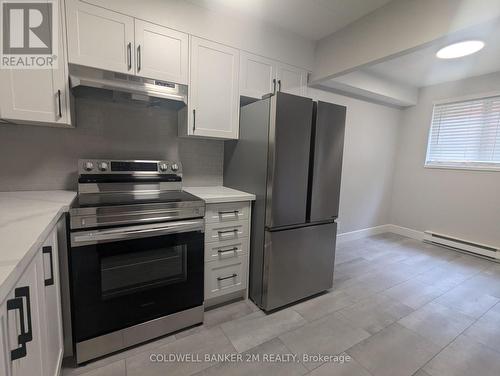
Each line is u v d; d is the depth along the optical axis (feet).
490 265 9.87
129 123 6.80
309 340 5.56
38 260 3.17
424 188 12.72
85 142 6.32
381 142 13.00
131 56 5.57
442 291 7.86
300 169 6.45
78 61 5.11
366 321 6.31
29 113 4.83
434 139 12.41
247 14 6.88
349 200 12.33
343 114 6.99
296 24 7.47
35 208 4.17
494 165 10.55
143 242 4.97
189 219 5.51
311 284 7.14
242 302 6.94
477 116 10.96
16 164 5.72
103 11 5.24
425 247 11.77
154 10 5.75
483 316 6.63
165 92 5.98
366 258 10.38
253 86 7.44
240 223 6.59
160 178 6.48
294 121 6.18
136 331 5.13
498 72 10.19
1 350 2.12
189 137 7.55
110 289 4.83
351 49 7.42
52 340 3.80
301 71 8.41
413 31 5.94
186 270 5.58
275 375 4.62
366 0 6.29
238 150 7.36
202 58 6.49
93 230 4.49
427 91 12.46
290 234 6.53
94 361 4.76
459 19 5.18
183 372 4.61
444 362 5.08
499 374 4.82
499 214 10.36
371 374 4.72
